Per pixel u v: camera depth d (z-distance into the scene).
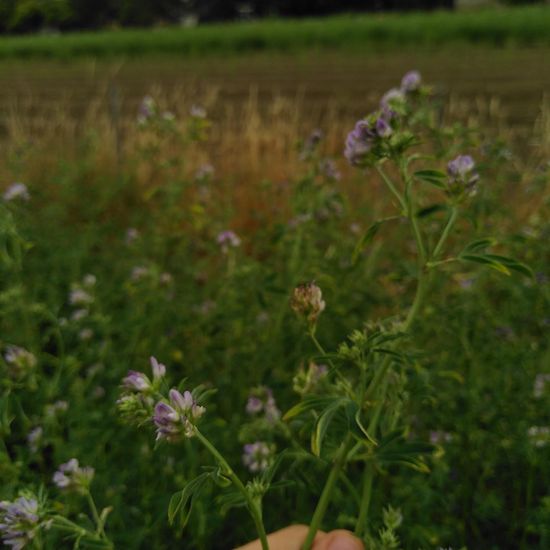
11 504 1.42
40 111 11.37
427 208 1.56
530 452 2.47
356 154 1.58
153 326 3.50
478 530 2.62
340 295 3.39
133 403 1.27
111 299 3.80
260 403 2.39
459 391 2.72
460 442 2.68
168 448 2.62
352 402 1.25
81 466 2.46
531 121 9.02
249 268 3.43
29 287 3.87
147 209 5.60
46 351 3.44
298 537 1.44
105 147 7.21
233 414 3.04
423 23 23.22
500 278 3.25
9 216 2.77
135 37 27.22
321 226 3.76
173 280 3.95
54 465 2.53
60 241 4.58
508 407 2.69
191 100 11.03
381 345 1.51
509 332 3.04
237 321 3.32
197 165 6.33
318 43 24.89
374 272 3.82
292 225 3.55
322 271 3.46
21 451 2.46
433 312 2.90
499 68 14.54
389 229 4.69
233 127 8.70
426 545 2.23
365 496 1.60
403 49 21.03
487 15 23.16
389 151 1.57
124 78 15.95
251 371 3.14
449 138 2.70
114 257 4.59
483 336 3.08
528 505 2.48
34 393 2.64
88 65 20.89
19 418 2.61
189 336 3.61
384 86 12.70
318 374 1.79
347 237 4.15
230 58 21.27
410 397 1.79
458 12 26.30
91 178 6.33
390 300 3.34
